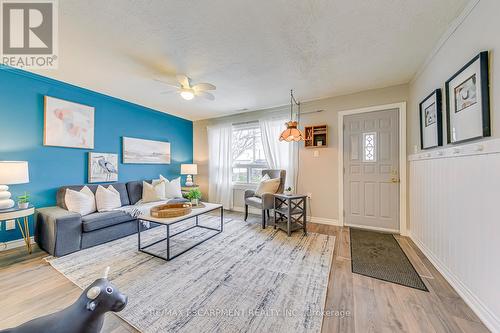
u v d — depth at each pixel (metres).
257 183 4.66
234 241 2.91
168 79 3.00
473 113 1.56
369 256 2.44
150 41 2.10
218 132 5.18
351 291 1.77
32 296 1.71
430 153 2.31
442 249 2.03
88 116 3.44
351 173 3.55
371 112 3.40
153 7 1.64
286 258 2.39
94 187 3.31
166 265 2.22
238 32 1.96
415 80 2.87
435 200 2.20
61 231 2.42
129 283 1.89
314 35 2.01
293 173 4.05
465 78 1.66
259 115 4.61
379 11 1.70
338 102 3.66
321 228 3.50
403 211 3.14
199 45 2.17
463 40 1.72
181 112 4.85
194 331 1.35
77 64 2.56
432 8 1.67
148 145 4.47
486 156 1.43
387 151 3.28
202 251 2.58
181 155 5.32
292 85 3.24
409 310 1.54
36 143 2.88
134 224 3.22
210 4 1.61
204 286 1.85
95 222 2.71
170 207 3.01
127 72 2.79
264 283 1.89
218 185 5.13
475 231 1.53
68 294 1.74
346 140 3.60
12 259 2.36
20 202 2.43
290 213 3.14
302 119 4.02
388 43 2.15
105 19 1.78
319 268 2.16
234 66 2.63
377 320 1.44
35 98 2.86
